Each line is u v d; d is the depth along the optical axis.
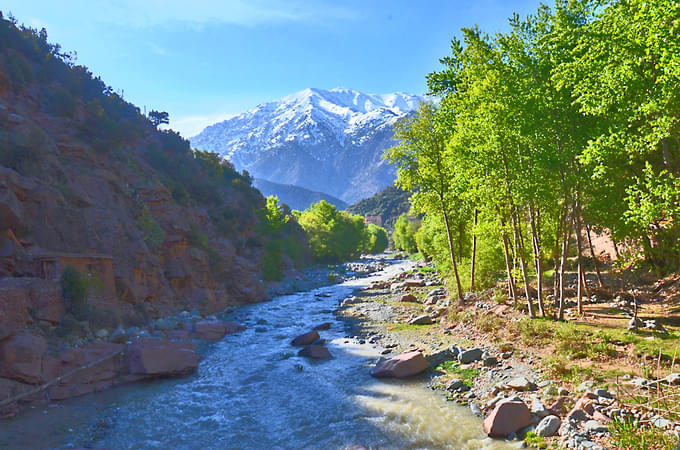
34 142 27.22
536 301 26.22
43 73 42.06
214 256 44.66
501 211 22.91
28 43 43.91
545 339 17.61
